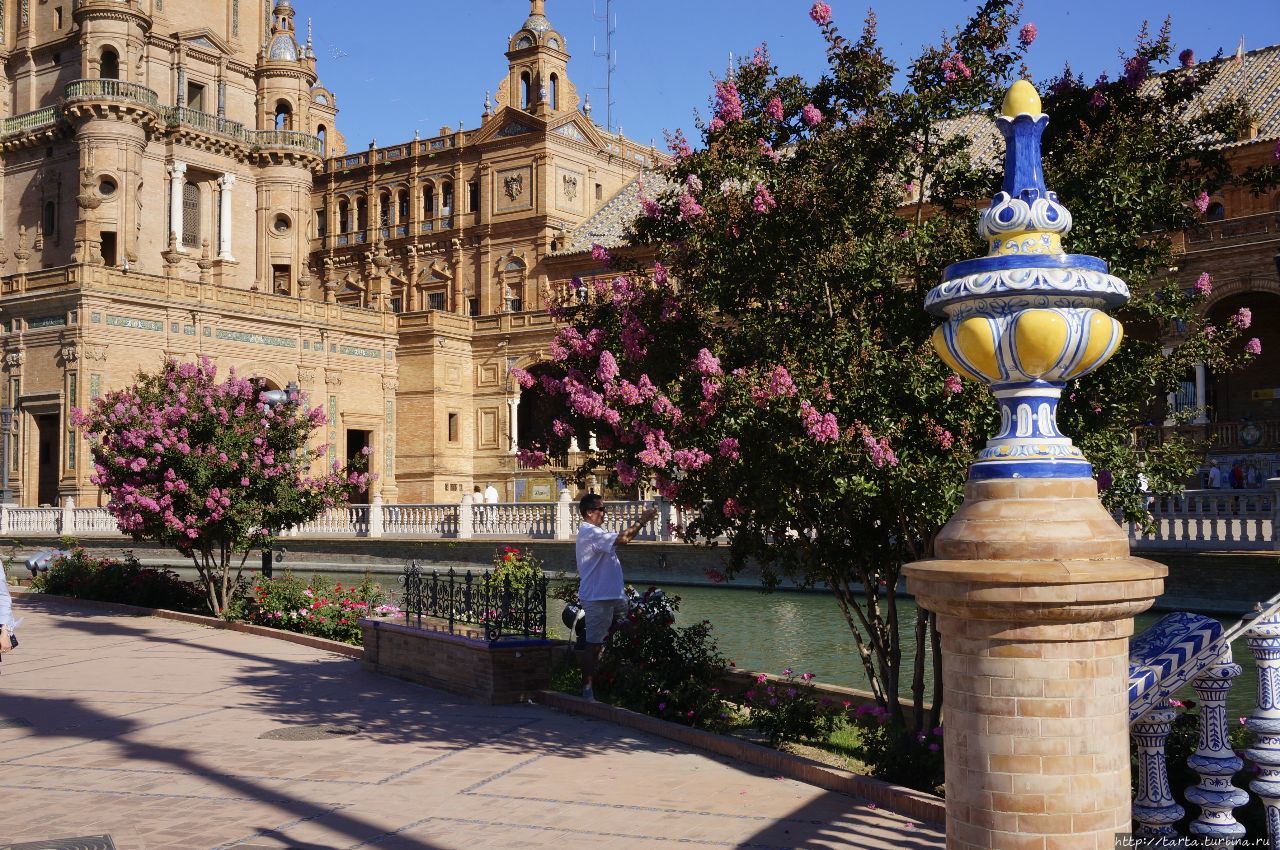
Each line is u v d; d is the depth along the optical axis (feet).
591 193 209.26
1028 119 12.78
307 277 175.63
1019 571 11.25
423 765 28.78
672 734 31.91
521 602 40.04
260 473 64.44
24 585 88.12
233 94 208.44
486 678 37.63
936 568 11.82
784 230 30.55
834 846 21.67
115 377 153.28
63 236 185.98
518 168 201.87
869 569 32.32
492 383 190.49
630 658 38.47
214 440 64.49
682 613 76.59
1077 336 11.90
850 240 30.32
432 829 23.20
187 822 23.93
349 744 31.37
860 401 27.63
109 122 179.63
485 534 122.31
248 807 25.04
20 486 155.94
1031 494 11.99
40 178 189.37
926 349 27.30
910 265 30.66
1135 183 28.17
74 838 22.77
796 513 30.04
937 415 27.58
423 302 213.87
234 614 61.98
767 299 31.86
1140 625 68.18
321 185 227.20
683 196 31.50
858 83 32.14
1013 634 11.56
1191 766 15.47
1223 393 125.18
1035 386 12.42
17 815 24.62
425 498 183.93
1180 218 29.91
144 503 61.87
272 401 67.05
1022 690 11.52
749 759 29.09
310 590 60.64
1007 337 12.05
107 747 31.32
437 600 45.80
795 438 26.94
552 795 25.70
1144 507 30.86
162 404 65.16
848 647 60.49
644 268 34.86
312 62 219.20
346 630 55.77
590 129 208.33
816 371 28.37
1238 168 122.52
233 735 32.71
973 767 11.78
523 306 199.82
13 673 45.01
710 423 28.99
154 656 49.85
